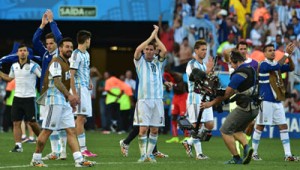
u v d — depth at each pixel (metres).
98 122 70.31
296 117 56.16
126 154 37.03
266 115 35.91
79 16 65.38
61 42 29.98
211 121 36.16
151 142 33.16
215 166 30.81
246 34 63.69
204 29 64.31
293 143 50.34
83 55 35.59
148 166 30.67
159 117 32.88
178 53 62.12
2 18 65.00
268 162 33.91
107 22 71.94
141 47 32.50
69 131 30.08
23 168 29.52
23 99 39.41
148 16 65.94
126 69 76.12
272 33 64.00
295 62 60.81
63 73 29.92
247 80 30.80
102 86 67.44
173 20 65.44
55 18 65.19
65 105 29.86
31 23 71.94
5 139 49.53
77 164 30.05
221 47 58.75
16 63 39.81
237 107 31.22
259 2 65.88
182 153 39.88
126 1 65.69
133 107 62.38
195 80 31.66
